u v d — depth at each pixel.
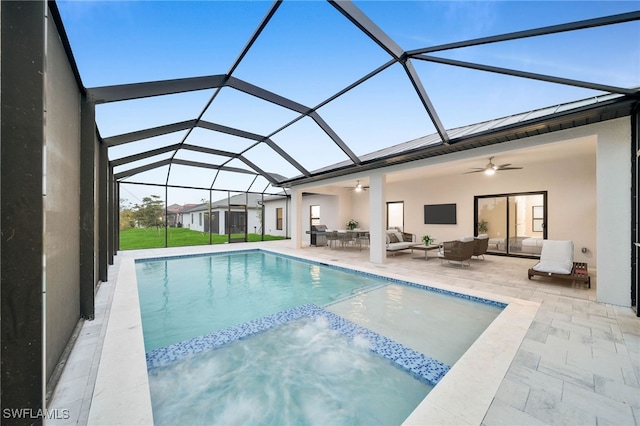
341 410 2.21
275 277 6.72
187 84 4.37
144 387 2.03
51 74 2.23
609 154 3.89
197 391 2.41
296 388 2.46
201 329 3.65
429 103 4.62
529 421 1.70
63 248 2.60
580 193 6.92
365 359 2.90
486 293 4.54
